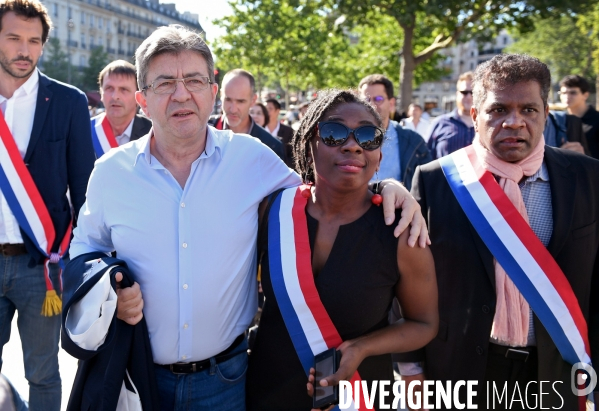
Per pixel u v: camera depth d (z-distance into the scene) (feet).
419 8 45.96
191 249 6.53
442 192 7.44
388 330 6.13
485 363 6.93
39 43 8.70
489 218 6.98
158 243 6.54
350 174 5.93
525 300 6.89
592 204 6.91
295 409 6.49
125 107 13.41
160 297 6.54
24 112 8.90
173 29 6.61
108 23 199.31
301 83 97.25
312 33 67.31
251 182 6.87
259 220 7.02
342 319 6.15
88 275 6.07
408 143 13.83
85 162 9.26
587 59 122.42
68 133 9.14
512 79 6.73
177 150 6.66
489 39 51.62
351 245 6.10
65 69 153.99
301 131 6.56
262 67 70.28
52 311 9.05
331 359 5.82
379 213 6.19
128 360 6.41
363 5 47.57
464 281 7.08
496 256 6.89
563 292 6.72
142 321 6.46
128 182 6.63
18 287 9.12
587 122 17.62
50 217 9.07
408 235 6.06
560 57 125.80
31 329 9.30
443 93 238.68
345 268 6.08
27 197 8.82
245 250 6.80
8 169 8.71
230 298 6.75
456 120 16.39
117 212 6.60
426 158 13.94
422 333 6.16
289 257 6.27
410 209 6.10
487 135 6.97
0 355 9.37
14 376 12.29
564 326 6.68
